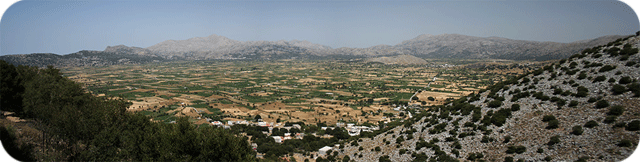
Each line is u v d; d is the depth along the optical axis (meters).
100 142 38.91
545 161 34.19
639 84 35.75
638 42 41.47
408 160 46.31
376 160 51.38
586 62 45.47
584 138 34.03
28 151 36.94
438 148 45.25
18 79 57.06
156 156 37.34
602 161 30.67
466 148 42.62
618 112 34.16
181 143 36.22
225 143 37.12
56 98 48.75
